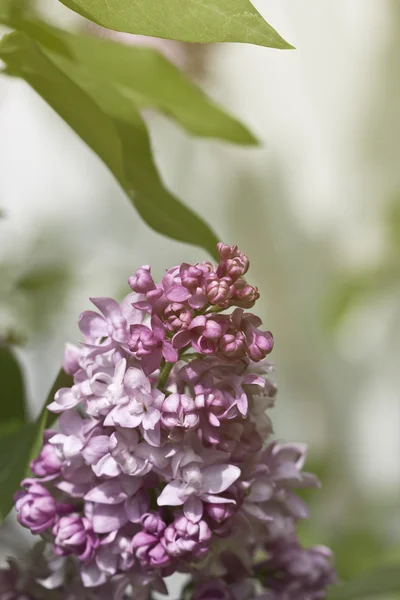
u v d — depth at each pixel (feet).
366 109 5.69
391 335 5.57
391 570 2.39
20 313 3.44
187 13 2.00
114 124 2.27
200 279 2.00
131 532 2.04
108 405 2.01
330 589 2.37
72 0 2.02
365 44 5.66
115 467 2.01
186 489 2.00
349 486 5.35
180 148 5.37
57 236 4.57
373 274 5.29
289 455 2.12
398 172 5.63
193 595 2.16
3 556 2.57
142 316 2.04
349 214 5.64
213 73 4.92
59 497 2.09
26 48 2.20
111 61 2.41
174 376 2.04
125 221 4.98
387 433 5.53
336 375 5.56
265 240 5.51
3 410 2.48
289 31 5.66
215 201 5.49
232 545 2.11
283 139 5.69
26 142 5.08
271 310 5.50
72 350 2.07
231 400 2.01
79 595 2.12
